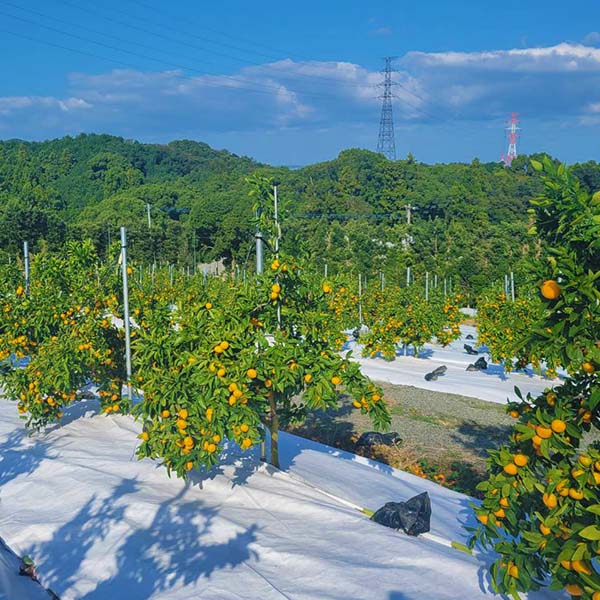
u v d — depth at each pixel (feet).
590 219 12.77
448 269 118.32
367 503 22.17
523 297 54.19
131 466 25.04
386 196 181.27
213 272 142.82
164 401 21.49
